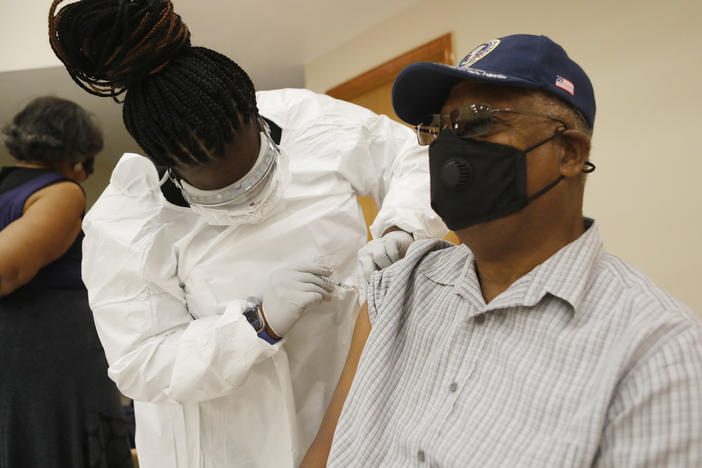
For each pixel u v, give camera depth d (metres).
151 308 1.22
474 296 0.84
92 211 1.27
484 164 0.77
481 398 0.76
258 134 1.11
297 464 1.29
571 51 2.37
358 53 3.48
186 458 1.37
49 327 1.72
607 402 0.62
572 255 0.76
